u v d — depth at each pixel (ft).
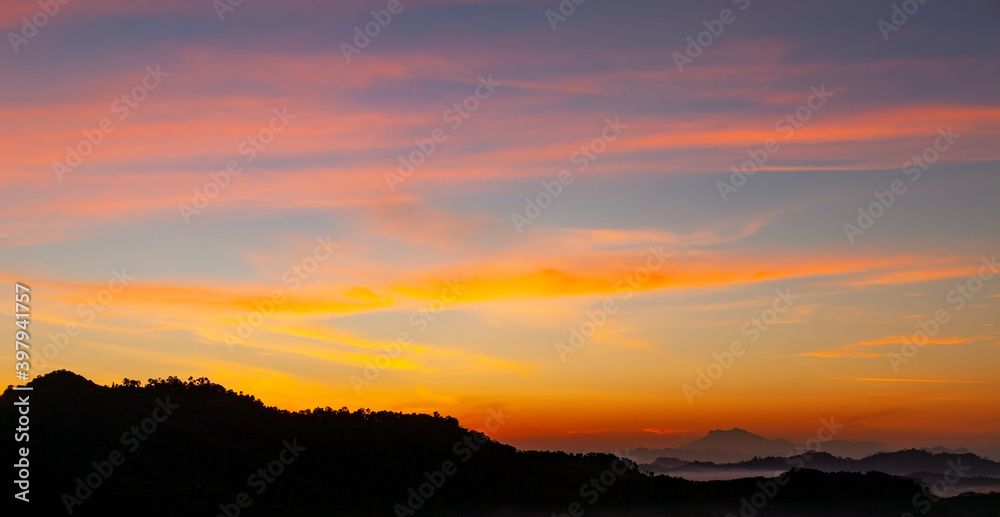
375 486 347.97
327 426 405.59
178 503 275.18
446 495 343.46
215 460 343.26
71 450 316.60
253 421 400.26
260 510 286.25
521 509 332.60
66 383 380.17
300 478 341.00
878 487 376.48
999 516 338.54
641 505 349.00
